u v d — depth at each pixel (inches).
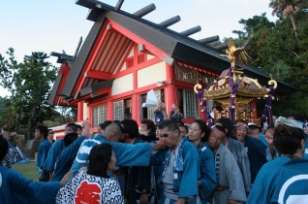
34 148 381.4
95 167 125.0
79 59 595.8
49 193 143.2
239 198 175.5
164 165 168.9
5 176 127.7
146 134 216.8
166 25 704.4
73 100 658.8
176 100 516.1
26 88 1311.5
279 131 106.0
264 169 103.7
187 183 150.0
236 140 219.0
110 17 541.6
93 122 676.7
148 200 185.6
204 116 490.0
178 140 162.4
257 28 1059.3
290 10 999.0
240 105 422.6
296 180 97.0
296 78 775.1
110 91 634.2
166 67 526.0
